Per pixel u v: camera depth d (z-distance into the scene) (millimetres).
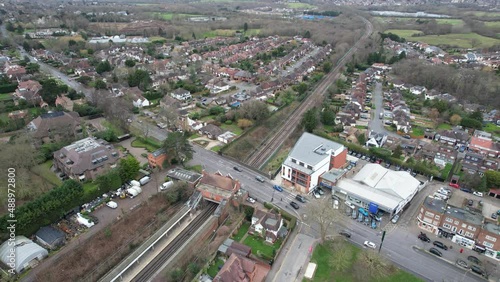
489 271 83500
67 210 97750
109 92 182500
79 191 100062
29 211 89062
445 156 134000
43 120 135875
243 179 120500
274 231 92875
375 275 82250
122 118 150000
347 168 126938
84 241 89250
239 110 166250
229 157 134625
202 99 194125
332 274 83625
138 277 82375
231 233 95375
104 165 117562
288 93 199875
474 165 127562
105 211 101188
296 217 102438
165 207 104438
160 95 195500
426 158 136750
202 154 137000
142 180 114812
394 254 89562
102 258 85688
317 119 161125
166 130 155750
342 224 100062
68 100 169500
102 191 106438
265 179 121312
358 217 102188
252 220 97812
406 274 83562
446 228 95562
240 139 149625
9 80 197875
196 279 79312
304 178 111250
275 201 109125
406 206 108500
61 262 82750
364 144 146625
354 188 110938
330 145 123812
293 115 180375
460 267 86000
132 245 90250
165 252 90375
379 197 105875
